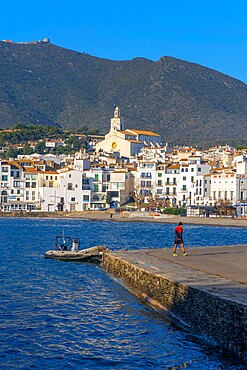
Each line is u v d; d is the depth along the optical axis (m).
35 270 63.22
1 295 47.94
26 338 35.47
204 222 179.75
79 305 44.25
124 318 39.94
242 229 157.12
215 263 50.78
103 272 61.69
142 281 47.19
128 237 119.12
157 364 30.84
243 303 30.09
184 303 37.22
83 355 32.44
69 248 85.12
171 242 106.69
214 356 30.97
